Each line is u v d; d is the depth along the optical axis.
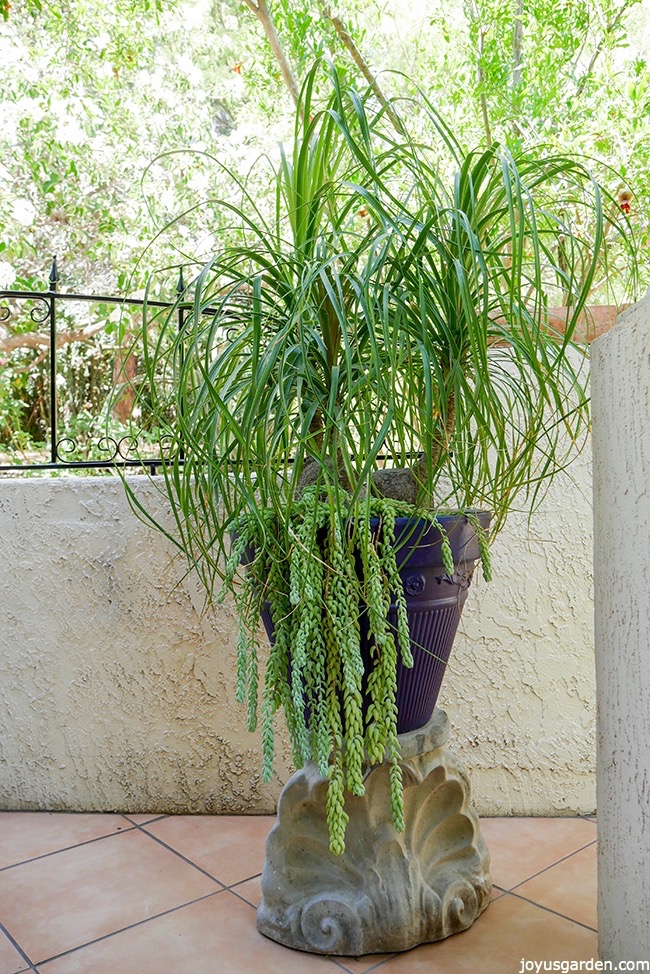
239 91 3.56
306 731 1.13
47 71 3.42
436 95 2.77
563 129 2.32
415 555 1.15
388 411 1.00
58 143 3.36
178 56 3.56
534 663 1.75
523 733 1.76
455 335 1.16
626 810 1.02
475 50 2.49
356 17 3.18
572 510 1.73
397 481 1.27
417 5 3.24
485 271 1.01
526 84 2.43
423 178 1.17
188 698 1.78
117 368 3.34
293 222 1.24
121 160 3.45
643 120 2.34
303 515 1.15
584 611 1.74
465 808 1.36
